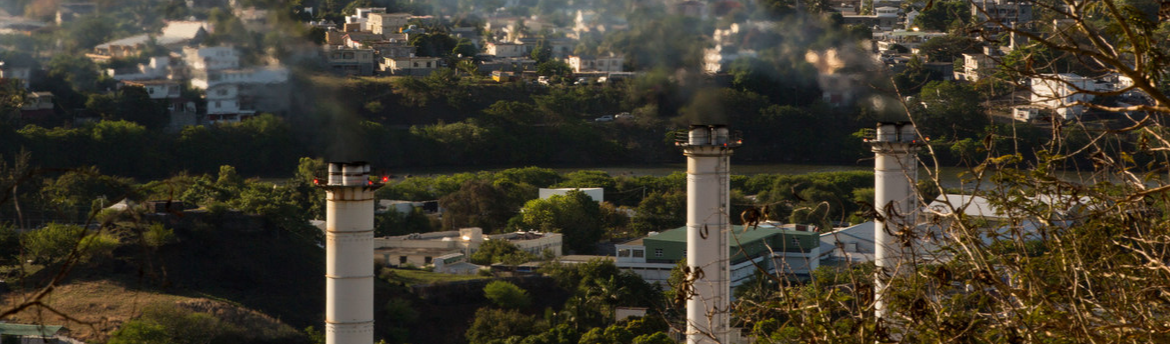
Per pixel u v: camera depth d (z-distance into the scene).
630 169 111.12
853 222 54.25
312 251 63.72
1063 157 10.58
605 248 79.12
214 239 59.31
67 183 60.75
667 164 112.88
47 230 51.03
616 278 55.84
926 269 10.61
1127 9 9.23
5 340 43.00
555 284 61.25
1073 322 9.80
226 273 57.97
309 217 72.56
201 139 103.06
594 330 46.84
